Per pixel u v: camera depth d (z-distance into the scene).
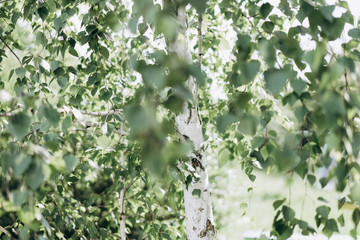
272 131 1.38
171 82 0.81
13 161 0.89
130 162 2.30
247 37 1.22
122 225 2.63
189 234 2.05
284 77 1.07
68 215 2.52
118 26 1.59
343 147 1.38
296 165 1.21
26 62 1.92
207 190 2.05
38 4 2.06
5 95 1.02
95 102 3.21
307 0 1.15
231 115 1.17
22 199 0.93
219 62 3.24
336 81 1.16
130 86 2.93
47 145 1.12
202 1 0.91
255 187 2.13
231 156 2.24
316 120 1.18
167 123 0.86
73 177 2.36
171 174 1.70
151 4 0.86
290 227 1.28
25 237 1.03
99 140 1.62
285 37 1.24
